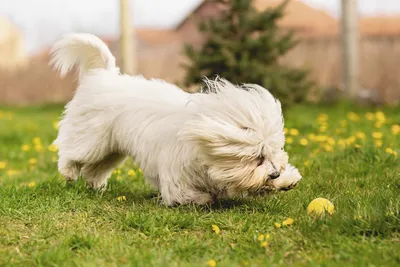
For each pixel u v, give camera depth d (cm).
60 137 609
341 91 1541
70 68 629
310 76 1697
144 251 409
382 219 447
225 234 460
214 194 536
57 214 511
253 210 507
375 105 1502
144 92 560
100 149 578
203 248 423
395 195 532
